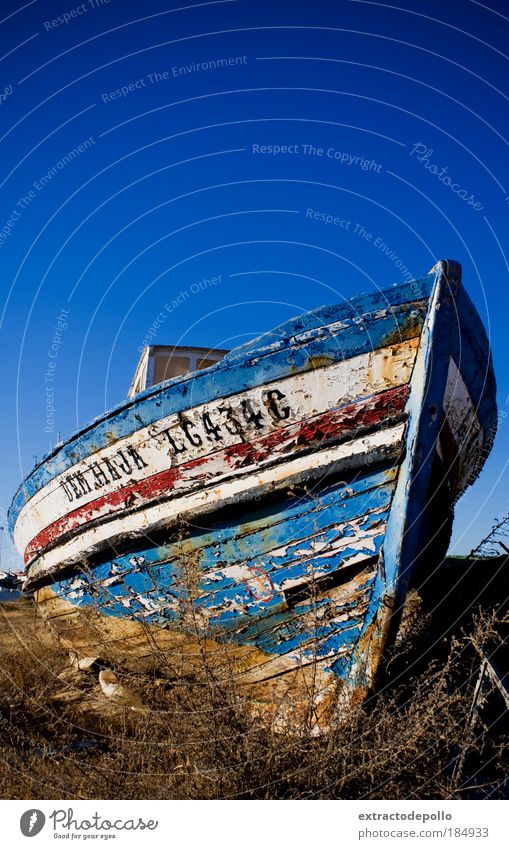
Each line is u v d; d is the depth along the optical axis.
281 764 3.33
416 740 3.31
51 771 3.62
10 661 5.80
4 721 4.29
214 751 3.34
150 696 4.45
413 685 3.99
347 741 3.45
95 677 5.79
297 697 4.10
